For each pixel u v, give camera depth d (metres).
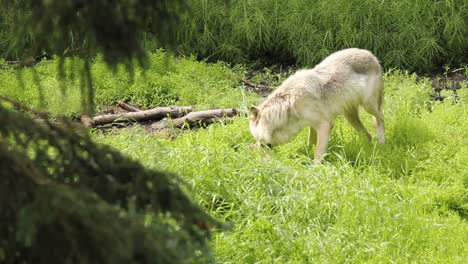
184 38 21.98
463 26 20.05
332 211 9.44
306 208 9.26
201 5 21.81
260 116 11.90
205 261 4.27
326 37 20.84
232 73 19.41
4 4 3.80
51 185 3.16
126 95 17.67
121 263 3.18
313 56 20.75
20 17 3.70
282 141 12.02
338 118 13.60
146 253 3.34
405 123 13.65
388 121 14.27
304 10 21.23
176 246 3.78
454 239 9.00
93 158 3.99
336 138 13.17
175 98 17.56
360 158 12.33
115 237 3.15
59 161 3.93
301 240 8.46
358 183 10.20
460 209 10.58
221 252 8.05
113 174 3.98
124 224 3.40
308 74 11.98
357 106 12.75
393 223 9.13
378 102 12.94
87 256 3.09
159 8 3.70
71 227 3.06
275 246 8.39
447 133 13.21
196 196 9.52
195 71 18.84
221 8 22.09
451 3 20.38
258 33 21.62
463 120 13.82
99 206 3.27
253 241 8.42
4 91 15.94
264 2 21.84
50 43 3.83
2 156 3.23
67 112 14.16
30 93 15.52
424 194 10.34
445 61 20.72
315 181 10.19
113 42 3.57
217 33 22.36
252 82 19.59
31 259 3.32
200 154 10.69
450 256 8.37
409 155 12.30
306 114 11.79
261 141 12.05
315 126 12.05
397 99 15.63
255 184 10.11
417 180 11.18
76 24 3.51
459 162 11.40
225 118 14.94
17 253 3.33
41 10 3.46
